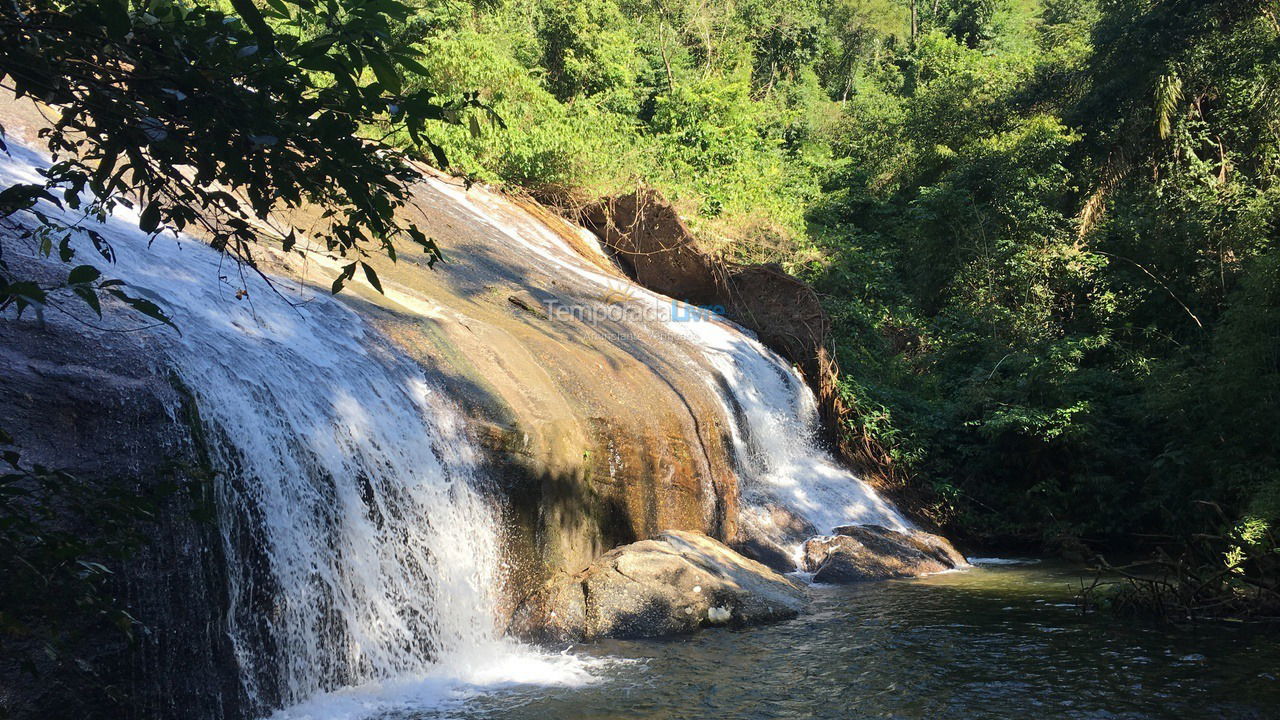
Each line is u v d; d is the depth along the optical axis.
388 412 7.84
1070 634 8.73
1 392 5.07
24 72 2.35
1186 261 18.25
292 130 2.53
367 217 2.75
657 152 24.20
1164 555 9.79
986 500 15.63
